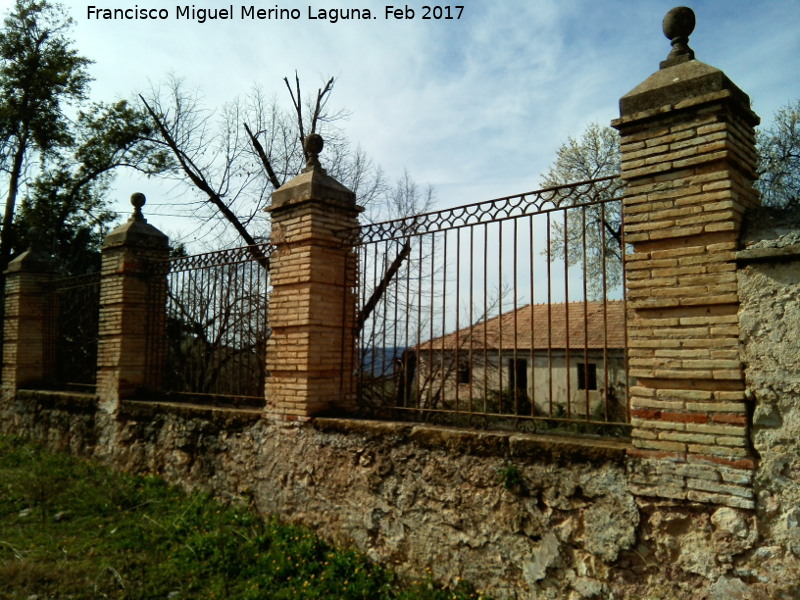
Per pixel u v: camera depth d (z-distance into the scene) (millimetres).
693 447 3438
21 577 4680
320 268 5898
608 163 15539
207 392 7699
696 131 3547
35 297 10875
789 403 3191
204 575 4914
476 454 4395
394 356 5613
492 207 4758
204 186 16234
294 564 4945
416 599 4324
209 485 6562
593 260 12570
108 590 4586
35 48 17156
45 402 9586
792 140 12734
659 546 3521
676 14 3898
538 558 4004
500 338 4578
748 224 3467
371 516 5012
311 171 6086
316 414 5742
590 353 11133
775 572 3154
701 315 3502
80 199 17844
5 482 7367
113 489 6844
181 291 8031
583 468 3848
